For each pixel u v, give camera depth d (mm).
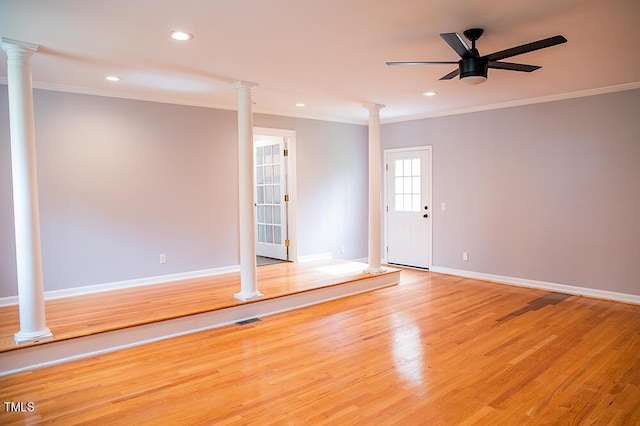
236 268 6043
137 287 5090
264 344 3717
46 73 4113
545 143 5457
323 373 3121
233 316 4324
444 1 2527
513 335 3883
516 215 5785
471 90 4973
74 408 2650
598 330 3998
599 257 5094
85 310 4113
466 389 2859
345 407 2635
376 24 2891
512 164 5781
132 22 2826
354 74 4191
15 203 3264
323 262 6695
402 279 6281
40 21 2799
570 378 3014
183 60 3711
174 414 2572
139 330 3738
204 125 5672
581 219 5215
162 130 5324
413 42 3260
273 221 7086
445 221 6598
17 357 3189
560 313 4527
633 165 4797
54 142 4594
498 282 6012
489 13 2719
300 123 6676
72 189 4715
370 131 5824
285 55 3570
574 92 5125
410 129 6961
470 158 6223
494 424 2441
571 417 2512
